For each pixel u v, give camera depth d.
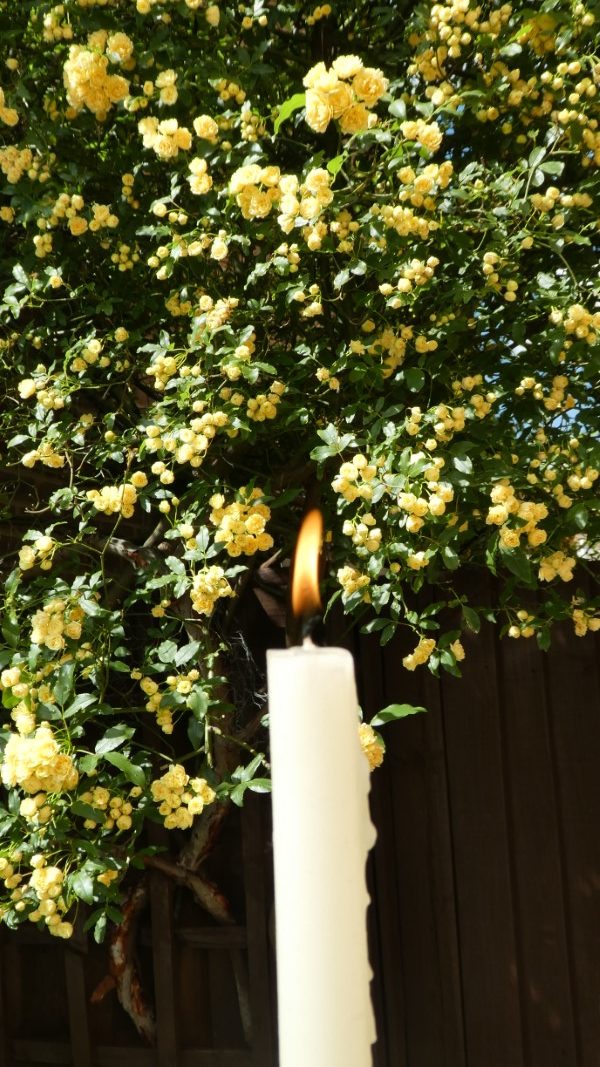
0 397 2.13
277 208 1.68
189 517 1.84
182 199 2.03
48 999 2.69
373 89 1.47
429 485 1.54
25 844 1.65
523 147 2.09
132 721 2.62
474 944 2.47
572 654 2.49
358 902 0.31
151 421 1.84
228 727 2.40
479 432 1.82
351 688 0.33
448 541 1.66
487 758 2.51
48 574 2.37
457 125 2.11
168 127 1.70
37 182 1.97
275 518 2.28
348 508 1.85
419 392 2.02
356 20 2.17
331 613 2.60
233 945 2.55
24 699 1.57
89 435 2.25
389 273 1.73
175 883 2.60
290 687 0.32
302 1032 0.30
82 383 1.88
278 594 2.67
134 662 2.62
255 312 1.89
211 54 1.94
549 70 2.01
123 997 2.57
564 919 2.43
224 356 1.74
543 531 1.63
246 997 2.57
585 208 1.84
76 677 1.78
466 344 2.09
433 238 1.79
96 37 1.72
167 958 2.54
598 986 2.39
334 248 1.75
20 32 1.93
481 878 2.49
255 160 1.80
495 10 1.94
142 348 1.85
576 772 2.47
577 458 1.75
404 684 2.58
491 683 2.52
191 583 1.74
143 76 1.86
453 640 1.78
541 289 1.78
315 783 0.31
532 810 2.48
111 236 2.05
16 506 2.43
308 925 0.31
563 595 2.45
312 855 0.31
